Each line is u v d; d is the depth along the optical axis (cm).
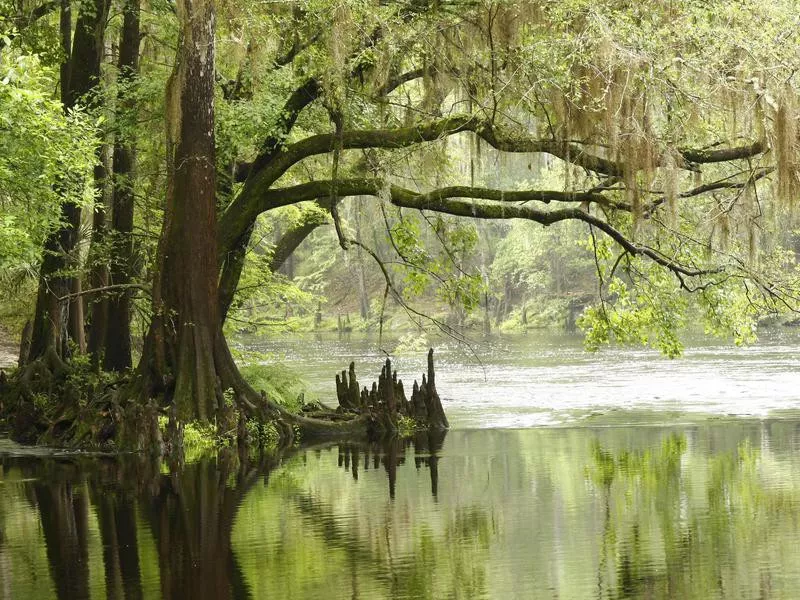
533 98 1983
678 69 1873
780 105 1783
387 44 2019
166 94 2002
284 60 2217
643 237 2172
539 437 2147
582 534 1241
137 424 1978
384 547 1199
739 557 1117
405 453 1941
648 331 2650
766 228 2088
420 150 2145
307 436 2167
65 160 1706
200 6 1941
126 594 1030
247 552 1184
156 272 2045
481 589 1026
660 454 1853
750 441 2000
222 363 2056
